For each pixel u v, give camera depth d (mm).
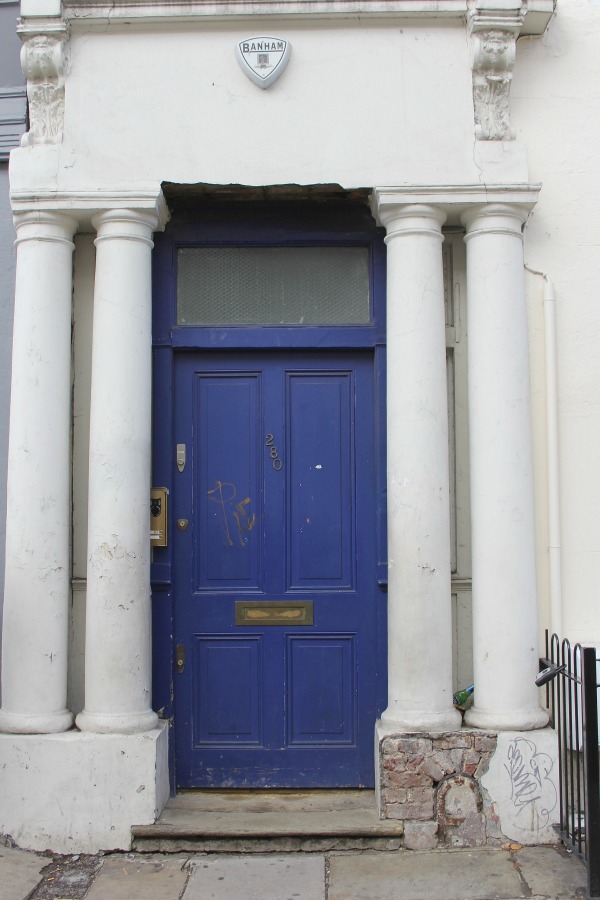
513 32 5008
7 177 5402
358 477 5344
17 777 4730
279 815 4879
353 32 5078
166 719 5113
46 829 4695
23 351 4984
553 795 4711
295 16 5020
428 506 4879
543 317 5145
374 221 5375
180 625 5273
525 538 4898
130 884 4379
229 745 5246
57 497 4965
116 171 5012
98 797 4707
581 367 5156
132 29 5066
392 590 4930
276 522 5324
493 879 4352
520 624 4848
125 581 4863
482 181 4980
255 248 5434
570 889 4242
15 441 4961
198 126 5039
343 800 5109
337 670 5277
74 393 5262
